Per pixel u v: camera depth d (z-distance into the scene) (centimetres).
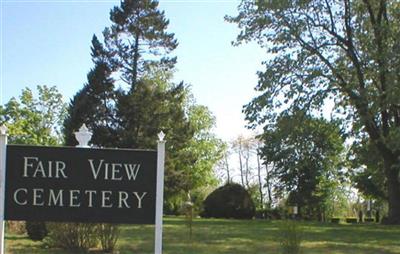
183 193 4628
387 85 2673
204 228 2412
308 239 1967
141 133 4412
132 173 745
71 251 1373
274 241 1805
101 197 740
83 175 740
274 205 6481
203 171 6334
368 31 3023
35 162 737
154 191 746
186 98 6309
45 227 1516
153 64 4694
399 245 1814
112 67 4550
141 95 4419
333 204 5784
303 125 2900
